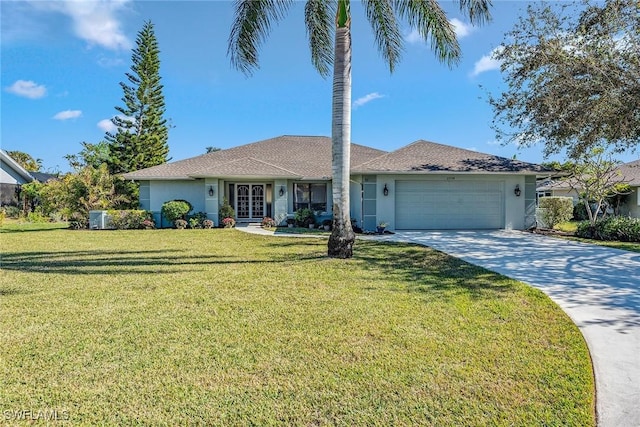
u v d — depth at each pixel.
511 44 14.80
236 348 4.36
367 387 3.51
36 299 6.33
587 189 16.83
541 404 3.23
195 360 4.04
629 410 3.15
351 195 20.48
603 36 12.90
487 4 10.00
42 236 16.34
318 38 12.05
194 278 7.94
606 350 4.34
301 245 13.23
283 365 3.94
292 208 22.30
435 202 18.44
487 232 17.33
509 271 8.67
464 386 3.52
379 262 9.70
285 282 7.57
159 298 6.41
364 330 4.92
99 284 7.40
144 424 2.94
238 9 10.20
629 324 5.18
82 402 3.23
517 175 18.25
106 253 11.51
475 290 6.93
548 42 13.78
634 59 12.44
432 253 11.12
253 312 5.66
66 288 7.08
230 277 8.03
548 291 6.93
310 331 4.89
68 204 21.55
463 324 5.15
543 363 3.99
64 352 4.21
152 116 33.81
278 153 25.83
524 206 18.28
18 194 30.67
